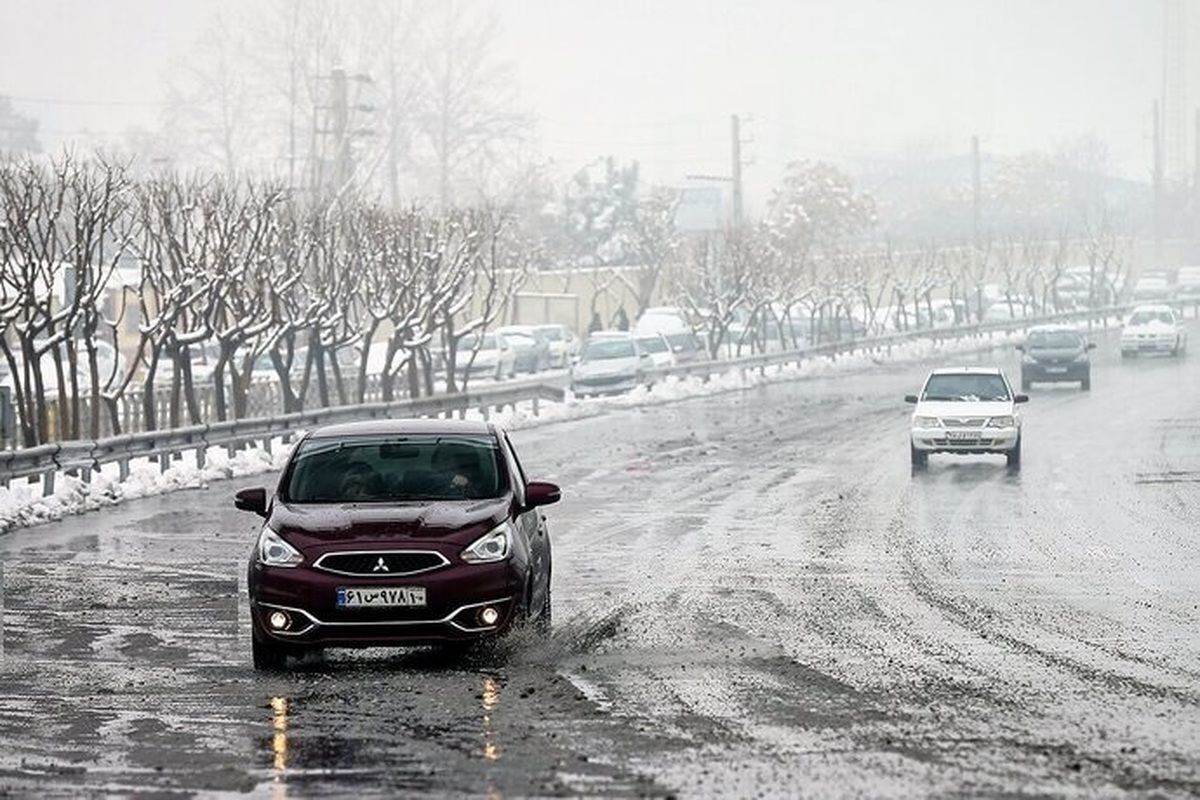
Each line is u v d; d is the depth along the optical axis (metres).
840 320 120.94
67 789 14.03
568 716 16.59
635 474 48.00
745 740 15.34
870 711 16.66
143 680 19.47
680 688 18.08
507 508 20.67
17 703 18.05
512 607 19.86
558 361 104.56
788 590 26.45
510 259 115.56
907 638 21.56
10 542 34.69
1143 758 14.34
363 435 22.16
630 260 137.00
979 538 33.31
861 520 36.69
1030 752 14.62
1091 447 55.28
